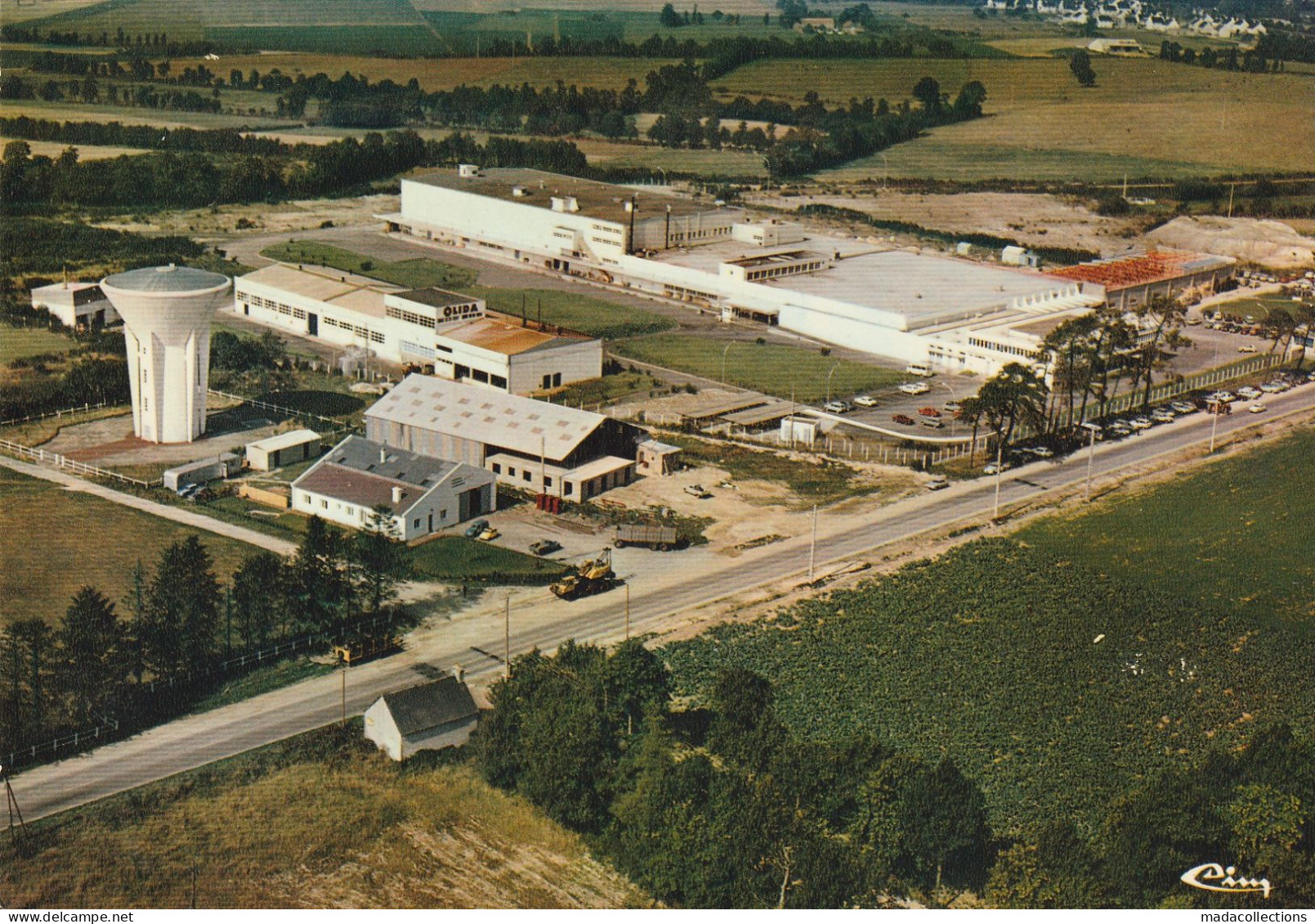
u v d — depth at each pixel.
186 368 183.38
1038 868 99.31
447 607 141.25
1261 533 165.00
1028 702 126.25
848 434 196.88
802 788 104.31
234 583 138.50
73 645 117.38
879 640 136.38
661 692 118.31
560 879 101.62
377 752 114.94
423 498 158.38
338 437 188.50
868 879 99.44
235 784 110.44
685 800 103.81
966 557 156.62
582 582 145.12
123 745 115.56
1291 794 105.31
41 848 102.38
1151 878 99.50
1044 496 176.88
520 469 174.25
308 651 131.25
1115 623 142.00
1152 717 125.00
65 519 158.38
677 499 172.12
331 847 103.75
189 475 169.88
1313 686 131.25
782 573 151.50
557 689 113.50
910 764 104.62
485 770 112.12
